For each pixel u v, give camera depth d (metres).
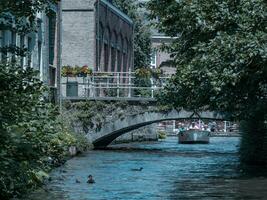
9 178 11.01
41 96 14.11
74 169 27.95
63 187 21.09
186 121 77.56
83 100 40.56
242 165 30.88
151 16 26.11
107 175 25.77
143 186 22.05
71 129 38.03
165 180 24.14
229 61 19.59
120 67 59.84
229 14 20.59
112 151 41.59
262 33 18.84
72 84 41.62
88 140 40.53
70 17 48.62
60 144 20.97
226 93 22.27
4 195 11.84
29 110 12.78
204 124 78.50
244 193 20.14
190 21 22.58
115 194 19.75
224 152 43.12
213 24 21.27
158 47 26.16
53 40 37.00
